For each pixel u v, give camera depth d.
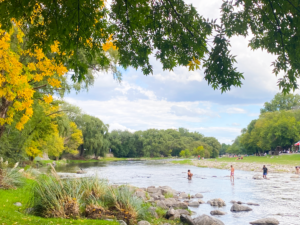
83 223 7.70
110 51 16.62
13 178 13.87
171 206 13.55
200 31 6.50
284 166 38.56
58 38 6.51
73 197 9.62
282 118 69.56
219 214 12.41
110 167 52.81
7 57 10.22
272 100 97.12
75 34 6.12
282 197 16.41
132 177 31.61
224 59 5.79
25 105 12.41
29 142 24.47
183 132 176.25
